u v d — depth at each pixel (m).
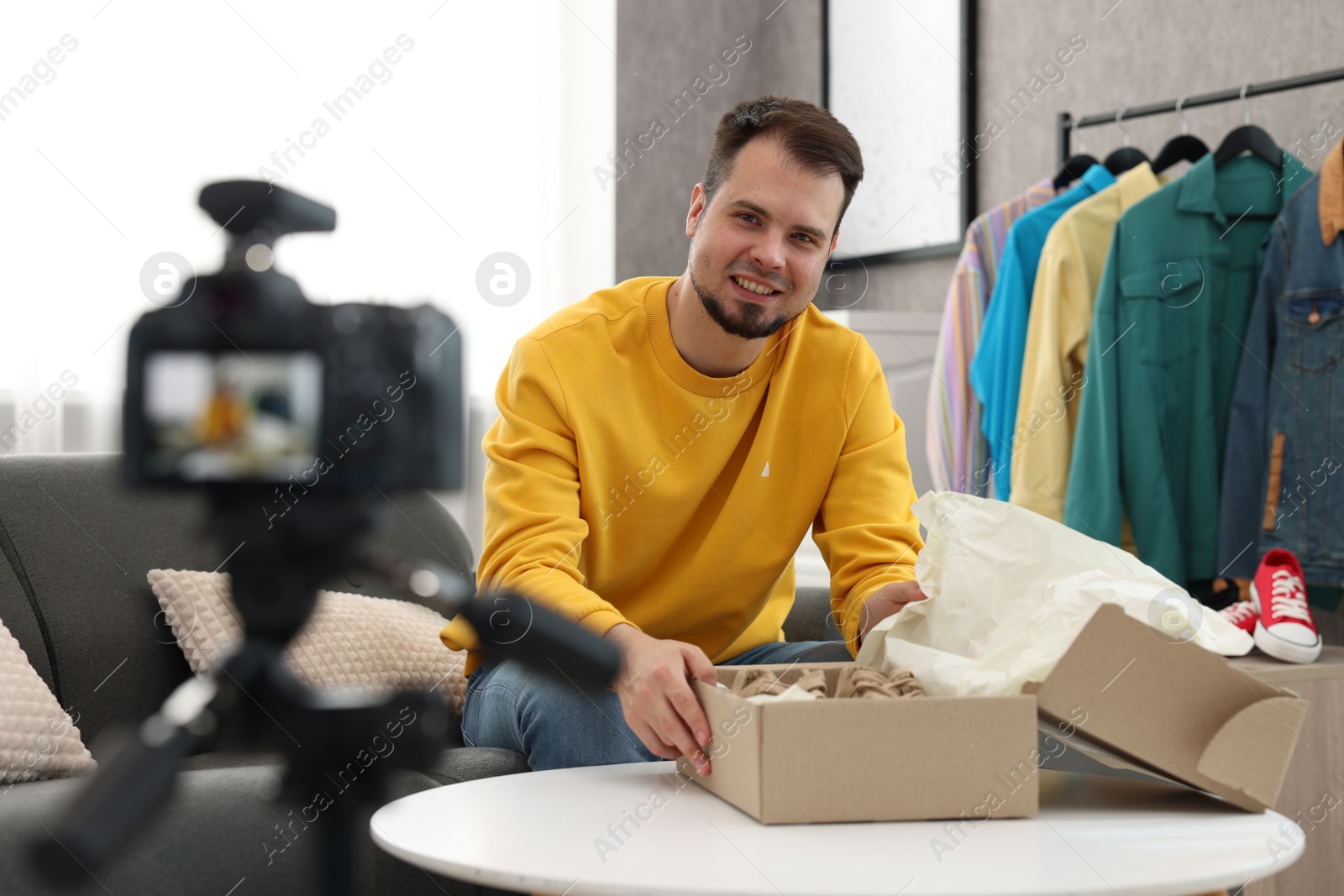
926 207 2.81
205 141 2.54
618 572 1.40
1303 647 1.58
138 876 0.91
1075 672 0.87
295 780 0.40
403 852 0.77
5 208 2.32
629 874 0.71
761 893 0.67
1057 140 2.37
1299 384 1.86
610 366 1.38
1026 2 2.59
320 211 0.38
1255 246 2.00
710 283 1.29
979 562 1.03
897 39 2.88
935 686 0.95
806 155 1.25
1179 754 0.88
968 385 2.27
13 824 0.88
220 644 1.44
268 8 2.62
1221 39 2.19
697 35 3.18
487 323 2.89
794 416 1.47
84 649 1.42
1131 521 1.96
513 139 2.95
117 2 2.43
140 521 1.52
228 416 0.34
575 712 1.19
